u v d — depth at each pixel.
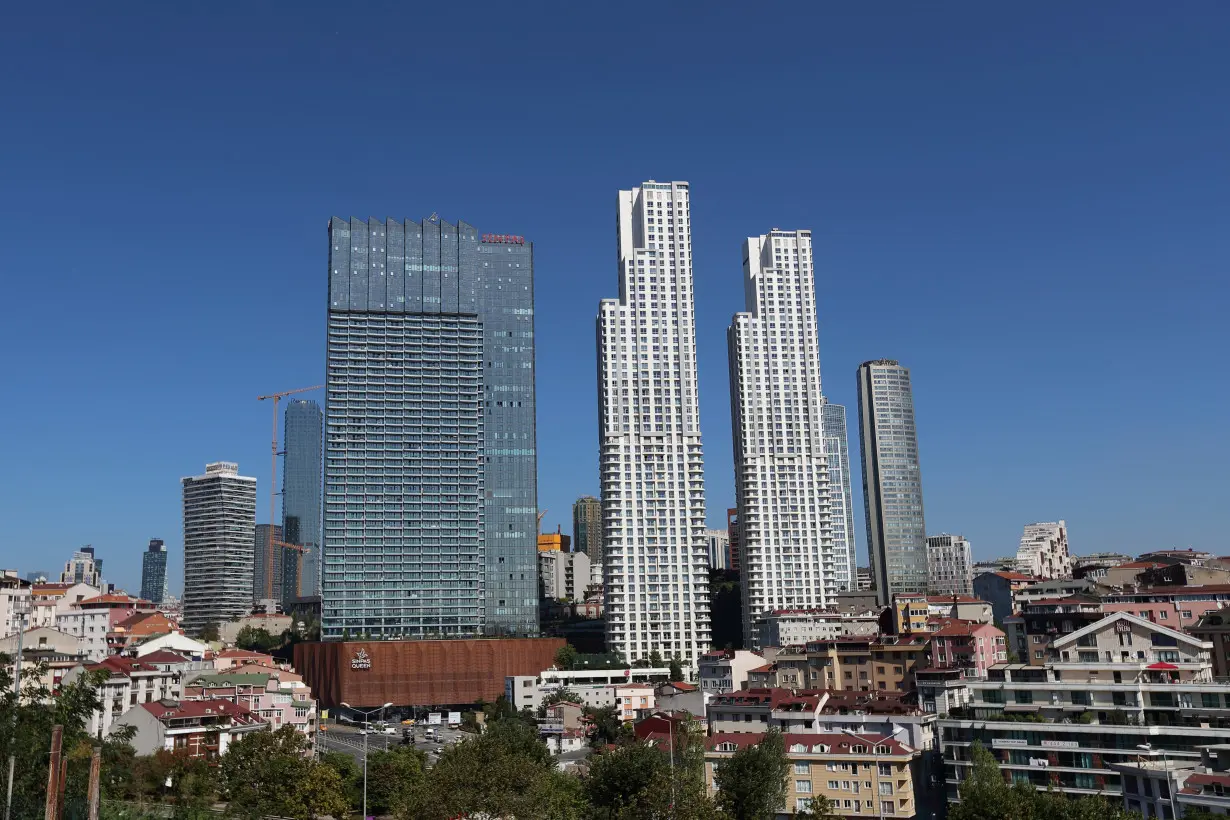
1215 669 196.00
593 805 154.62
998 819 133.88
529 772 151.62
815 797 164.00
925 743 183.75
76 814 108.12
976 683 178.62
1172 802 135.00
